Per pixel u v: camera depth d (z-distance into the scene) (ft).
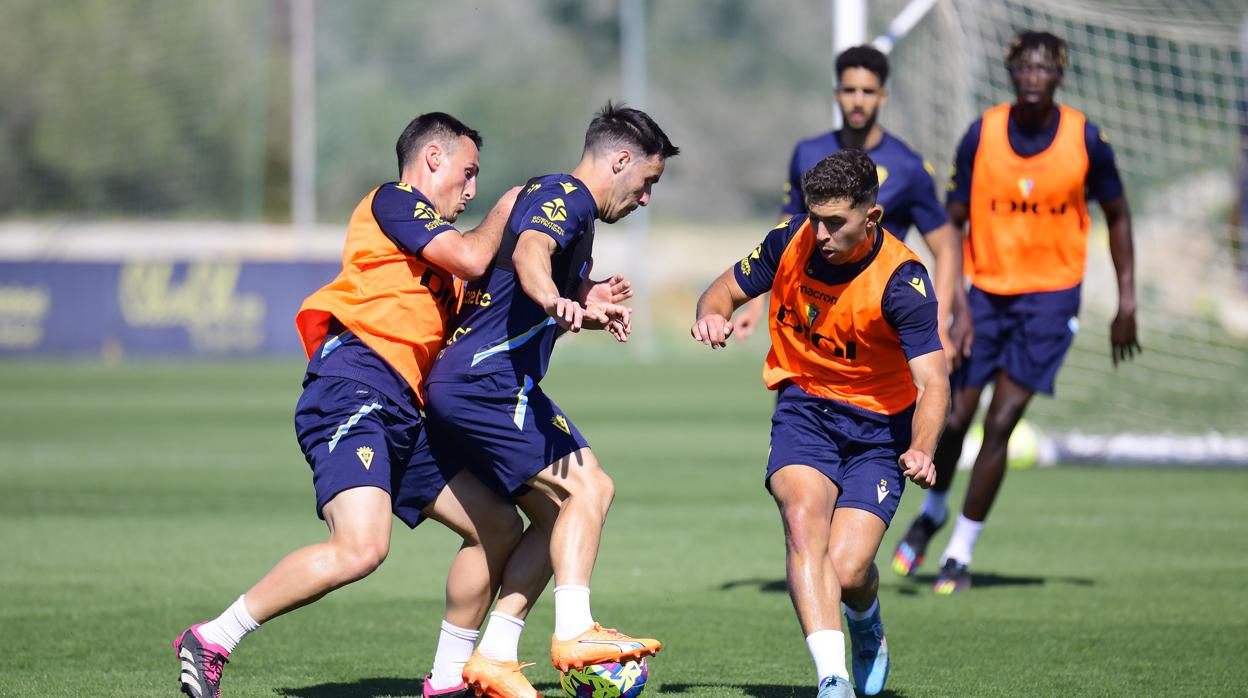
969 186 81.56
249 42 429.79
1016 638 63.36
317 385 49.70
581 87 576.20
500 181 536.83
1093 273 211.20
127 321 299.58
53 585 75.61
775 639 63.00
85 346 299.58
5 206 401.90
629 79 357.20
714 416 191.52
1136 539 93.30
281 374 268.41
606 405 210.38
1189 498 114.83
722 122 605.31
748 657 59.47
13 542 90.53
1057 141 79.15
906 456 46.37
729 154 600.39
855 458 51.78
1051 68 78.13
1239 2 156.87
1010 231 80.23
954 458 79.51
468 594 52.03
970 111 127.95
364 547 47.39
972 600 73.05
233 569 80.89
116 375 266.98
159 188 411.13
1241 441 133.28
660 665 58.03
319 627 65.82
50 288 299.17
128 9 408.26
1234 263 195.21
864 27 102.89
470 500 51.62
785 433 51.75
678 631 64.75
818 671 45.96
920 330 49.32
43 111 400.06
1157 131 163.02
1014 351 78.95
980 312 80.64
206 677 47.55
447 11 549.13
